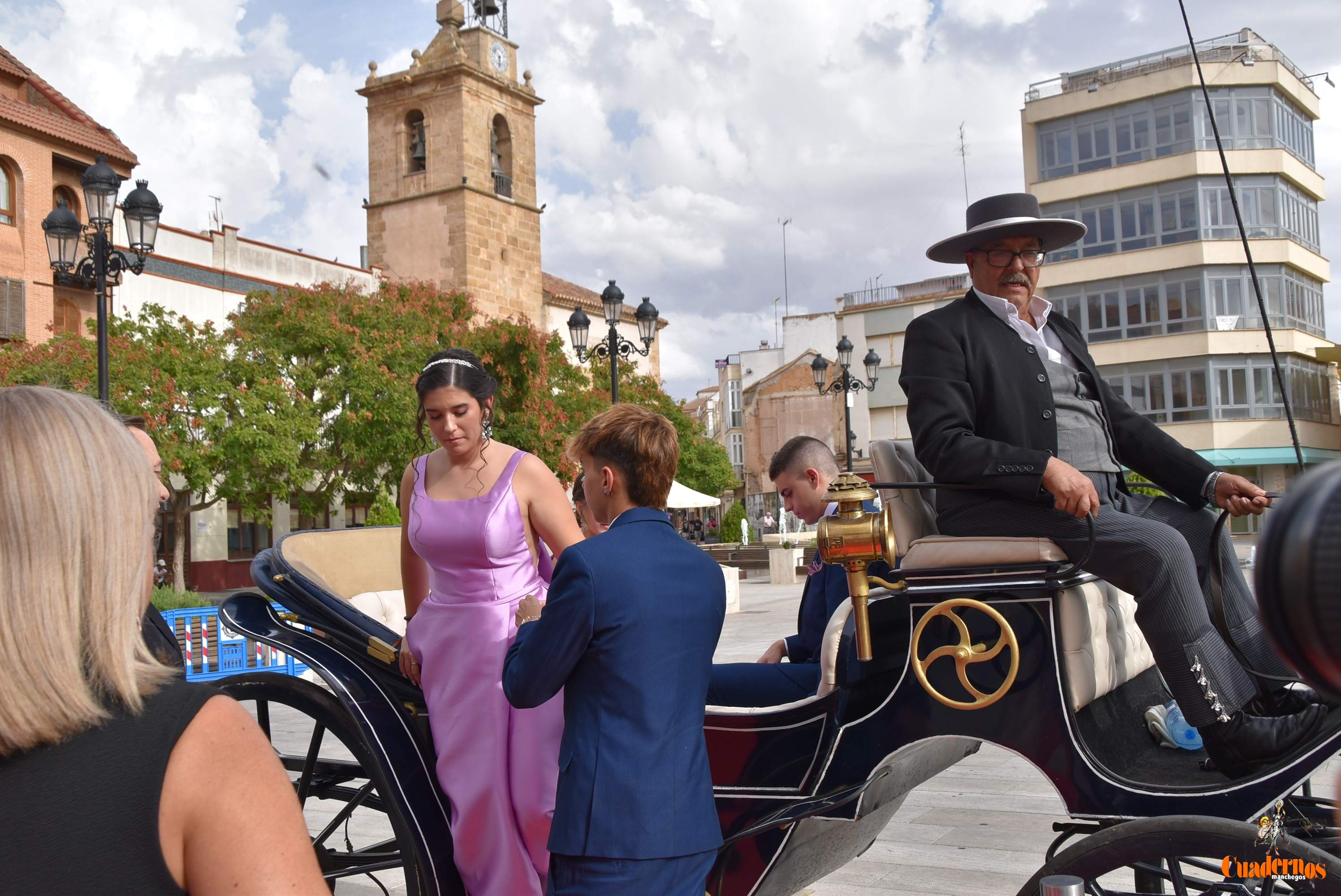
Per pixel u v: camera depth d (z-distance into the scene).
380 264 38.56
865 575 2.85
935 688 2.80
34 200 24.52
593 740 2.59
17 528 1.19
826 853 3.34
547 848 2.64
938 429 3.07
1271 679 2.96
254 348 22.83
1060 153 40.75
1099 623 2.96
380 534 4.60
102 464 1.28
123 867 1.14
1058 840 2.90
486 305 37.91
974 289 3.49
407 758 3.36
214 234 28.78
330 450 23.69
